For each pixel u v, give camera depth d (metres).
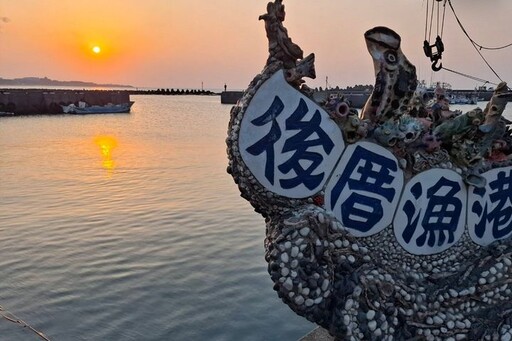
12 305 7.75
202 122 47.97
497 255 3.85
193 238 10.82
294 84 3.14
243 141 3.11
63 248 10.15
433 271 3.78
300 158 3.21
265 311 7.68
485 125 3.72
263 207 3.30
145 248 10.19
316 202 3.31
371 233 3.50
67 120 47.28
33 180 17.44
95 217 12.42
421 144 3.56
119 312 7.59
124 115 57.00
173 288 8.35
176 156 23.86
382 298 3.31
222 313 7.60
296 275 2.99
